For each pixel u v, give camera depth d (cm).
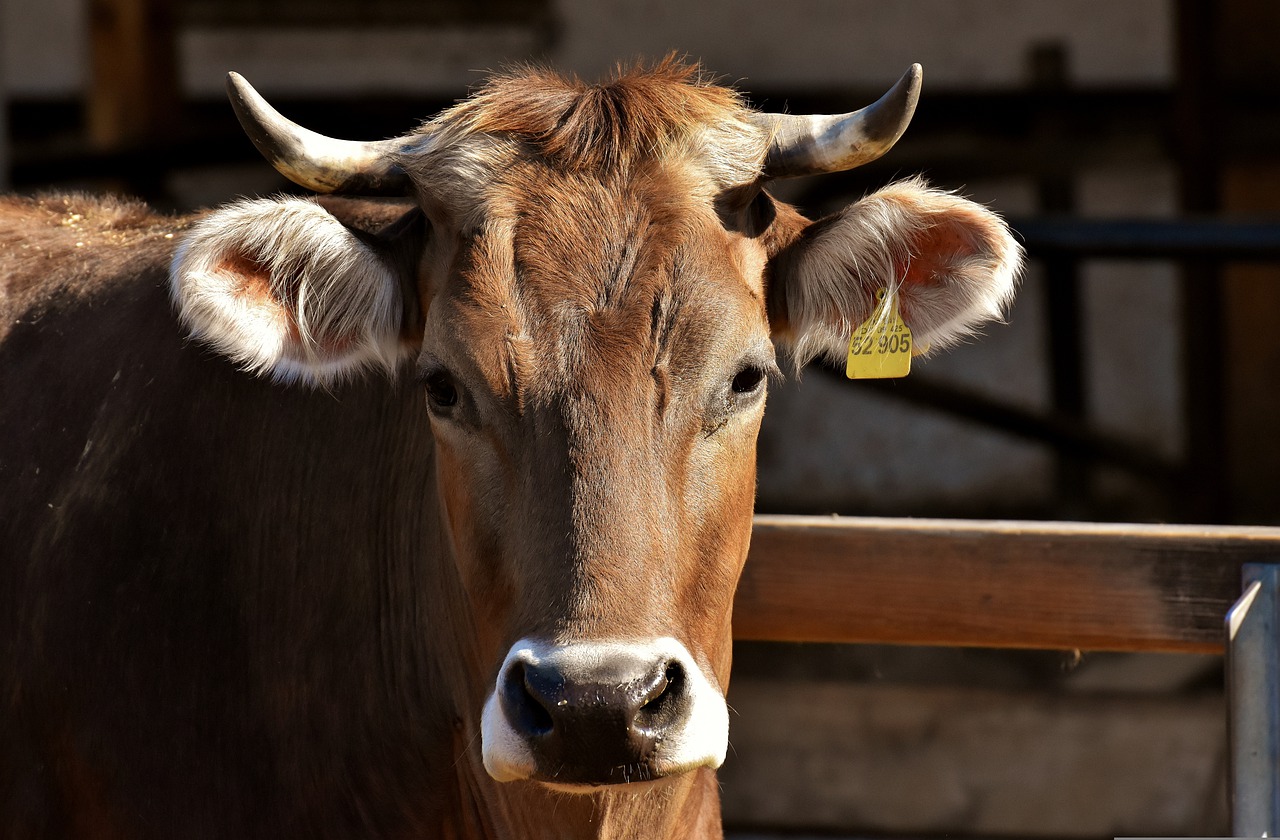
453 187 595
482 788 661
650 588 525
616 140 586
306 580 676
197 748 649
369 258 623
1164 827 1321
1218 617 693
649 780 510
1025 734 1414
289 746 661
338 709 670
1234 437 2333
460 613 650
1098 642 708
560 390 544
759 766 1411
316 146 615
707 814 711
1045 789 1357
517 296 561
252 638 664
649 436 545
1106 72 2773
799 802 1377
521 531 541
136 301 715
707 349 560
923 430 2477
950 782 1377
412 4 2820
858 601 728
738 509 584
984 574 715
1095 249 1307
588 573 518
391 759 679
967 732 1423
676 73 635
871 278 638
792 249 638
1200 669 1543
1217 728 1398
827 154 612
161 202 2231
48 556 669
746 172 600
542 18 2828
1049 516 2302
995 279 617
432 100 2672
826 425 2489
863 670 1596
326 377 643
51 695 660
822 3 2816
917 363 2566
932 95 2672
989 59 2798
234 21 2827
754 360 577
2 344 718
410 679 681
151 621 655
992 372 2566
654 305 557
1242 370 2320
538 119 596
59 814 666
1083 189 2731
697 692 521
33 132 2783
